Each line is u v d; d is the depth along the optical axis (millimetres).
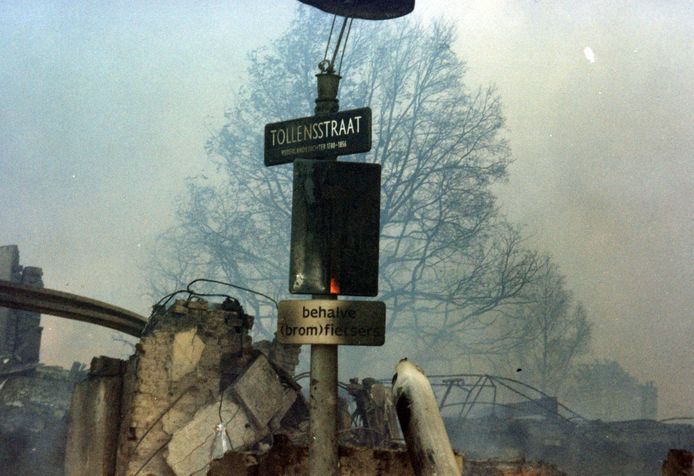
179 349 15727
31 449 22016
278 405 16172
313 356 6168
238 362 16266
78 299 17547
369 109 6207
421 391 5387
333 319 6055
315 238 6059
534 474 14758
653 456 27656
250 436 15656
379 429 17234
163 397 15445
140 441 15102
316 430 6117
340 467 6777
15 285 16812
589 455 26938
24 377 24797
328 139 6336
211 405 15617
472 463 14977
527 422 27109
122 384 16047
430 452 5094
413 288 44656
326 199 6090
